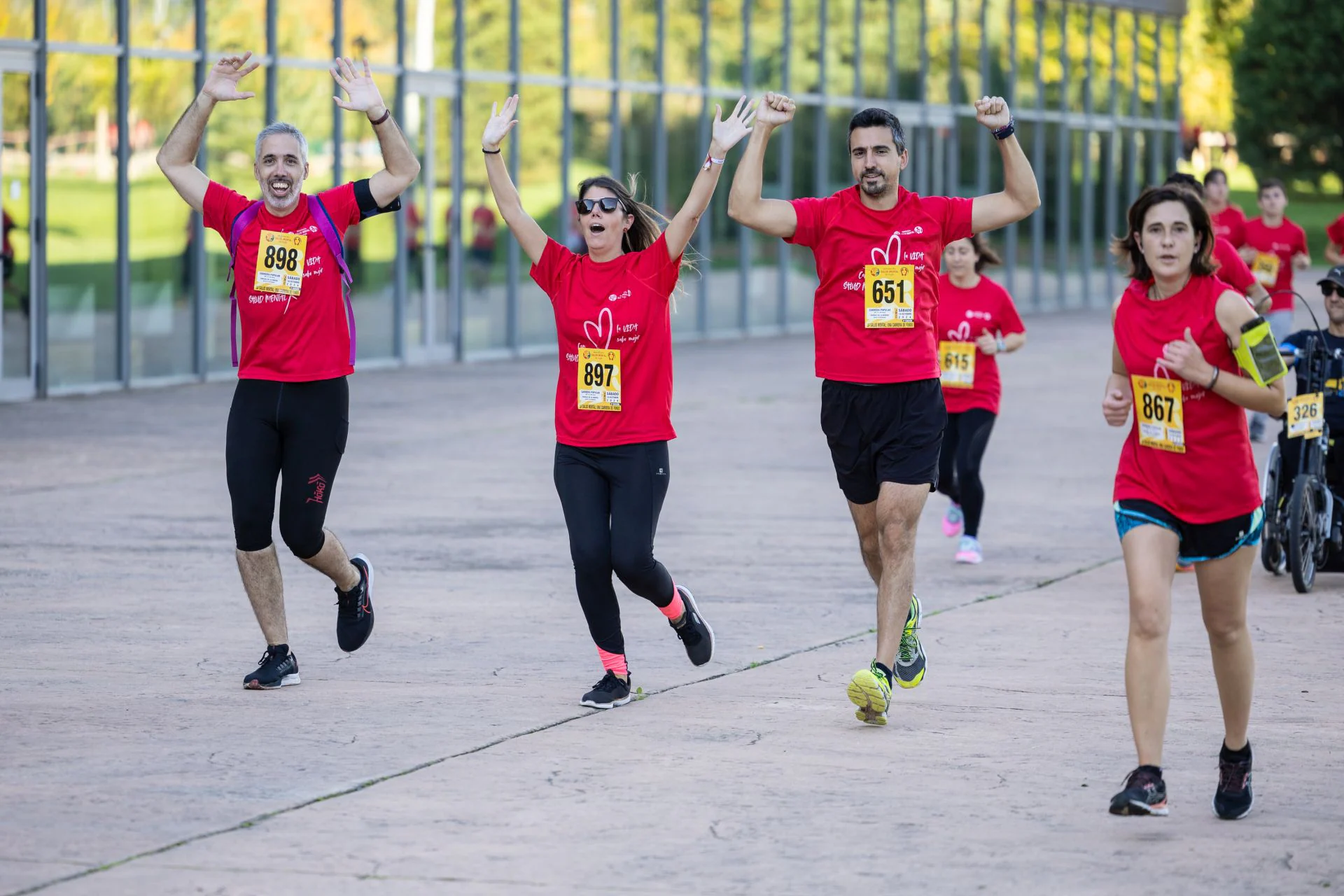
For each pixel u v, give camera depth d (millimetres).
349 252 64750
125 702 20531
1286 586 29031
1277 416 16281
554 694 21094
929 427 20172
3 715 19906
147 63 57719
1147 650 16172
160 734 19094
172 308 59219
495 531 33125
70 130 55562
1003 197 20281
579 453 20594
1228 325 16109
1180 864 15031
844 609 26297
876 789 17219
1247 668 16297
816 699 20875
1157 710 16156
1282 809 16672
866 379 20234
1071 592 28000
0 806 16484
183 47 58719
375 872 14742
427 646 23688
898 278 20141
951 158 97062
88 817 16172
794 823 16109
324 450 21172
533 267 20797
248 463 21062
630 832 15812
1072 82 106750
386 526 33562
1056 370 68062
